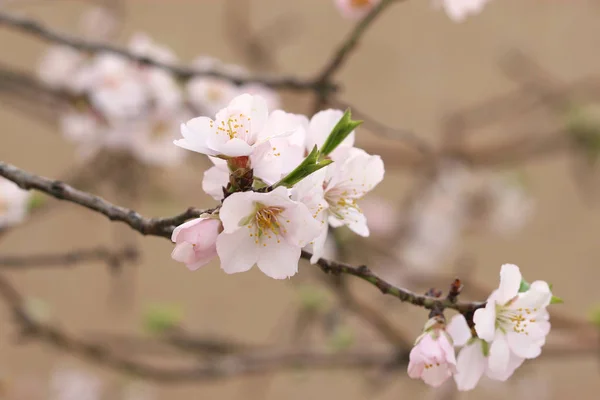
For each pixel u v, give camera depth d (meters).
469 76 2.56
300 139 1.11
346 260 1.64
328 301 1.83
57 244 2.34
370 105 2.52
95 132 1.62
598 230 2.57
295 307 2.02
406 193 2.29
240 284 2.45
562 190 2.58
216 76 1.32
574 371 2.41
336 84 1.30
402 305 1.94
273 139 1.10
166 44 2.29
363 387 2.28
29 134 2.42
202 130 1.10
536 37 2.57
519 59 2.37
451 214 2.11
